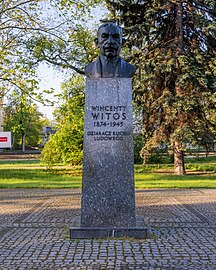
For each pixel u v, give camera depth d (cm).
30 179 2097
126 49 2231
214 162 3119
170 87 2119
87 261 559
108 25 721
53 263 553
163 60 2048
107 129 703
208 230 761
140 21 2177
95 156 701
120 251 605
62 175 2325
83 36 1983
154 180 1928
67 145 2462
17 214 948
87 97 707
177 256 583
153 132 2136
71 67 2111
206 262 557
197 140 1961
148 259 568
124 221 695
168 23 2219
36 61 1969
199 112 2034
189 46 2127
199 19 2042
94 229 682
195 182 1783
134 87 2114
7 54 1705
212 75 2025
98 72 725
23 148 6612
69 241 666
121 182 698
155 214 941
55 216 916
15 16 1769
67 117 2467
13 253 603
